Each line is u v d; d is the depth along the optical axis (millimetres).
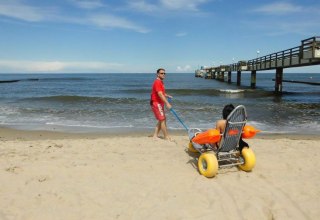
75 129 10812
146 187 4613
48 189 4504
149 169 5418
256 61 30516
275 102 20375
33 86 48156
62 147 7102
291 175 5242
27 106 17781
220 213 3865
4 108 16656
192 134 6070
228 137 4926
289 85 57594
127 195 4344
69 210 3924
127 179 4922
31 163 5664
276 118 13500
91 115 14109
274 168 5578
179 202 4141
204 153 5121
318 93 29109
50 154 6379
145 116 13773
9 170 5238
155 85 7438
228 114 5047
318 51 14680
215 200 4191
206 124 11789
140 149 6852
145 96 27406
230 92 29281
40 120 12812
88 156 6211
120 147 7051
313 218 3814
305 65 17781
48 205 4039
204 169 5090
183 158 6121
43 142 7777
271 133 10289
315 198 4348
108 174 5133
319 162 5984
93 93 32469
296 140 8312
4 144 7461
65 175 5055
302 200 4277
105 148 6961
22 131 10398
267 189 4609
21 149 6867
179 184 4734
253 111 15664
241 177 5070
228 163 5715
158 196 4316
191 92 29062
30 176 4980
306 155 6473
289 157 6289
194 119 12961
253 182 4867
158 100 7648
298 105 18328
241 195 4379
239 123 4828
